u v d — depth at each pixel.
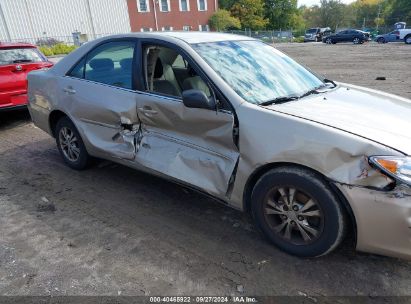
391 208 2.20
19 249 2.96
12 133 6.37
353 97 3.29
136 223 3.30
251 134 2.65
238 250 2.86
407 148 2.26
